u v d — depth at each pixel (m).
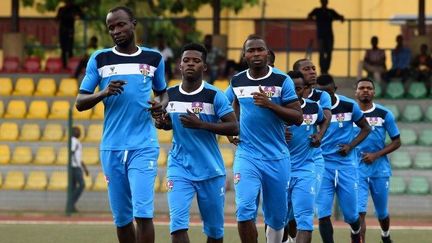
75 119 60.59
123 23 24.50
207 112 25.94
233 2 77.12
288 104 26.70
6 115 61.31
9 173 55.97
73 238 39.28
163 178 55.06
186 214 25.59
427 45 68.31
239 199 26.58
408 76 65.12
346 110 32.50
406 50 65.69
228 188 54.94
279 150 26.91
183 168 25.80
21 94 63.62
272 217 27.55
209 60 63.06
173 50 75.19
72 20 67.75
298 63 31.22
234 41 85.56
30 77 66.19
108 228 43.84
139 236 24.44
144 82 24.67
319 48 63.00
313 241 37.88
